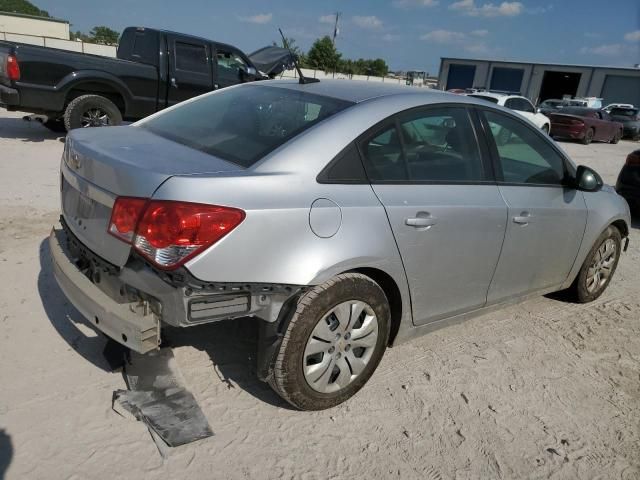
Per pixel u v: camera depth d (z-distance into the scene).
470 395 3.26
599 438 3.02
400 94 3.24
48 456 2.44
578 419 3.16
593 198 4.36
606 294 5.10
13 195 6.04
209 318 2.46
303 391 2.78
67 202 2.99
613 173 13.44
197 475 2.43
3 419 2.62
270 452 2.62
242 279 2.44
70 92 8.97
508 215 3.54
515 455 2.81
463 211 3.24
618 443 2.99
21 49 8.22
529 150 3.86
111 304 2.52
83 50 35.16
